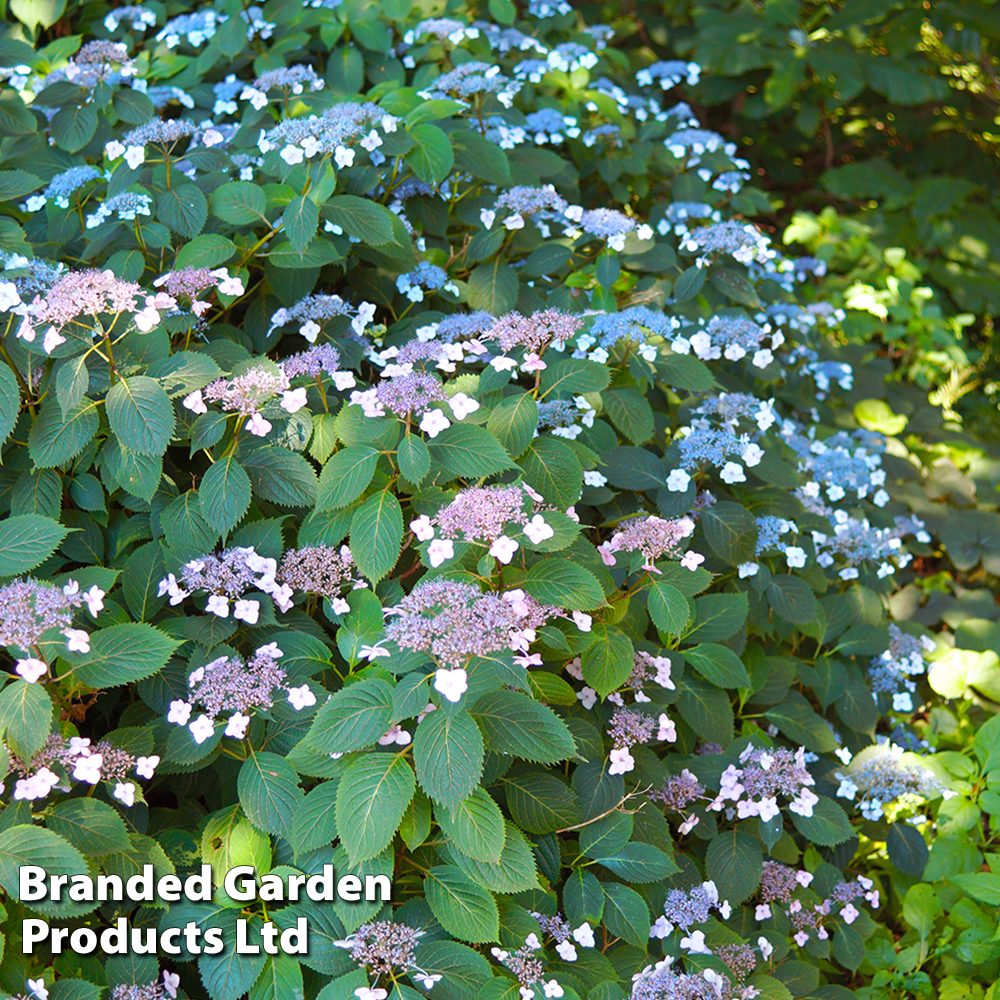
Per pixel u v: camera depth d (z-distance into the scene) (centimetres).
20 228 288
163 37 413
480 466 221
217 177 309
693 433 285
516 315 252
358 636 223
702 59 621
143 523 251
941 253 642
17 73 355
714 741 264
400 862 211
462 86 350
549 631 223
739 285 341
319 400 263
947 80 727
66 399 219
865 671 347
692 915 230
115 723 248
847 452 389
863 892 288
